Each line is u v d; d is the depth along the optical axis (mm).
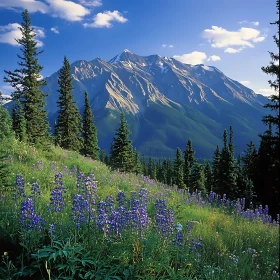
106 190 11445
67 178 12039
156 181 18281
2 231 6023
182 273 5578
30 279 5043
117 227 5988
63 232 5938
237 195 38656
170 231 6691
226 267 6855
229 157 40250
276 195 32594
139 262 5441
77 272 5133
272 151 32719
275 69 30203
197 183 53469
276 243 9711
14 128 25453
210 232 9070
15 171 11695
